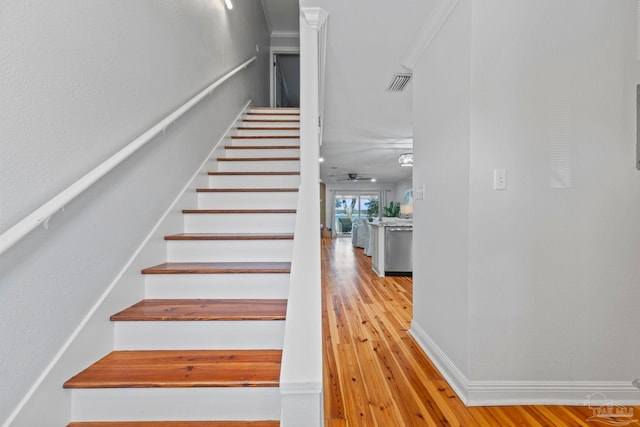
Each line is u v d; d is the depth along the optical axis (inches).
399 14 77.6
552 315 66.2
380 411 64.6
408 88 122.7
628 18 65.1
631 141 65.2
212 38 114.3
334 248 345.7
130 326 55.3
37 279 40.4
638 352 65.9
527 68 65.1
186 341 55.7
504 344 66.4
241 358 52.7
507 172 65.3
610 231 65.6
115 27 58.0
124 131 60.6
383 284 176.4
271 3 231.0
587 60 65.2
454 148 72.4
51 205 39.5
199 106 99.1
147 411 45.7
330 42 90.8
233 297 65.9
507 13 64.6
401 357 87.8
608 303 65.9
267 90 255.0
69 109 46.5
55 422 42.3
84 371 47.9
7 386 36.5
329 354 89.7
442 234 79.6
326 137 194.4
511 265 65.9
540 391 66.6
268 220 86.5
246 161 117.0
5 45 36.8
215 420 46.1
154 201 71.1
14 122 37.8
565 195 65.7
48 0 42.8
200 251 75.8
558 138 65.4
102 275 53.3
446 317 77.3
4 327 36.2
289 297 40.2
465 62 66.7
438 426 60.2
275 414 46.4
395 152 235.0
